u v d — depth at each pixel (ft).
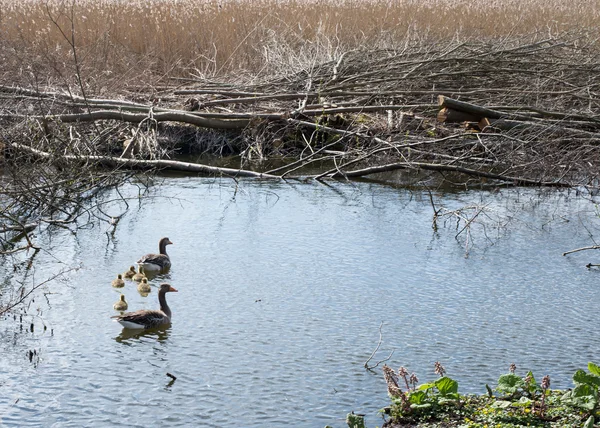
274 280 38.01
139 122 64.49
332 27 86.28
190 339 31.12
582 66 69.67
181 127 71.10
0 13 83.20
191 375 27.91
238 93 70.18
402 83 71.41
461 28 86.33
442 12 94.84
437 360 29.14
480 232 47.34
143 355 29.53
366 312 34.01
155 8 87.81
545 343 30.86
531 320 33.30
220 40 83.30
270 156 69.92
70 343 30.60
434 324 32.76
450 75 69.92
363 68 72.54
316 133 70.03
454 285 37.73
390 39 79.92
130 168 61.46
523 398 23.52
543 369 28.32
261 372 28.12
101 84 72.23
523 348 30.30
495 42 79.15
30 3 89.92
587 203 55.11
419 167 59.41
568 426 21.99
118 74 76.43
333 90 70.33
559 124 63.46
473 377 27.61
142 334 31.58
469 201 55.21
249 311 34.04
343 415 25.00
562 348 30.35
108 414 25.08
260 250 42.73
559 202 55.36
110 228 46.68
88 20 82.33
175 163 60.08
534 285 37.91
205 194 55.42
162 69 81.97
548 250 43.83
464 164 65.46
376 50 73.10
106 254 41.86
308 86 70.44
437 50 71.67
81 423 24.50
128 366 28.60
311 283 37.68
